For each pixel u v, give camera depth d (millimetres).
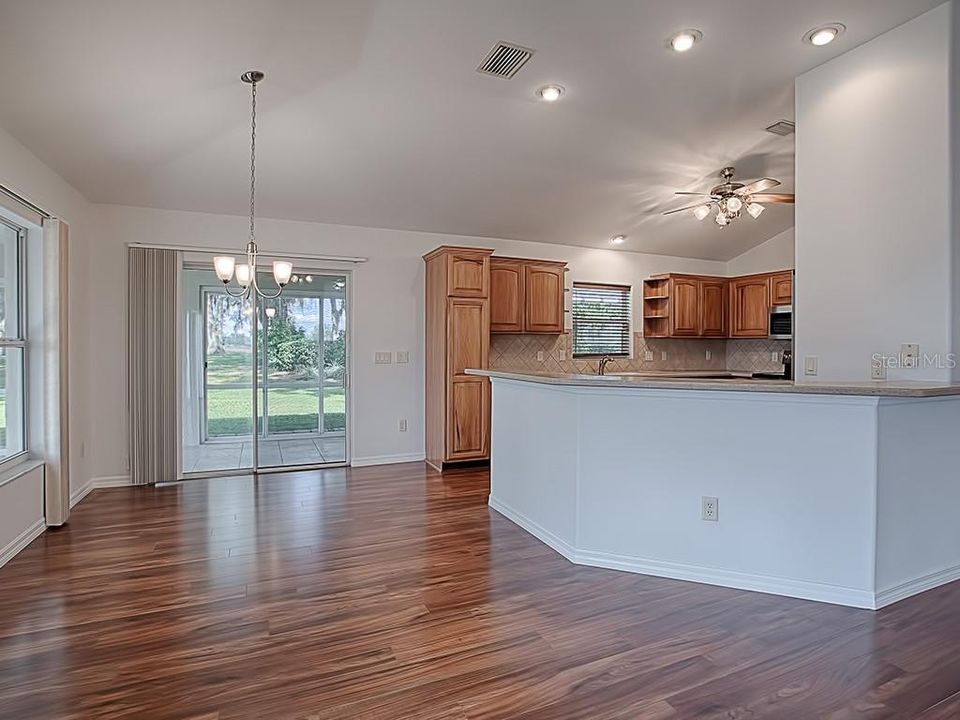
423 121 3992
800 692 1967
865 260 3264
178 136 3914
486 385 5676
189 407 5383
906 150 3066
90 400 4797
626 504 3115
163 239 5047
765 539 2820
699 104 3938
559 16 2969
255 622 2486
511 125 4121
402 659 2188
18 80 3064
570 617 2543
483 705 1898
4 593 2777
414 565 3160
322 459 5809
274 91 3494
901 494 2705
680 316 7066
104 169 4227
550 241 6609
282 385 5656
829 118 3438
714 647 2275
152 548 3414
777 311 6746
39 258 3832
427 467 5738
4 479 3221
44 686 2002
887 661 2164
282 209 5219
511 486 4023
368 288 5793
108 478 4926
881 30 3123
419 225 5848
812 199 3539
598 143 4457
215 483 5070
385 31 3023
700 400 2930
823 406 2672
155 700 1923
